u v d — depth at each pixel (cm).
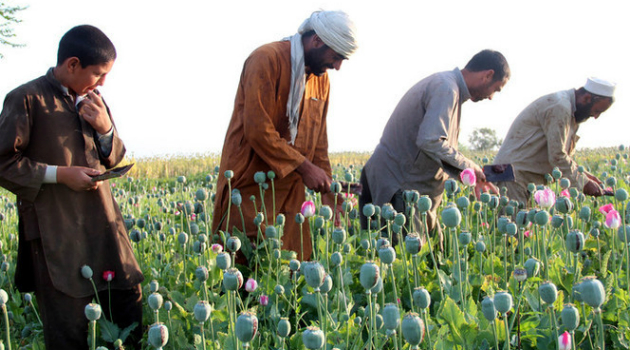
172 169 2262
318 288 236
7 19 2167
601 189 561
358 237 512
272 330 311
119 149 329
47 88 295
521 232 331
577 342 290
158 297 259
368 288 223
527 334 280
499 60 464
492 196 411
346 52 417
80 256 302
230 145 449
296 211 473
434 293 367
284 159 423
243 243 432
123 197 858
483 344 269
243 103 439
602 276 377
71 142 300
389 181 493
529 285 326
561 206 324
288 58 425
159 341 210
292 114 431
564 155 556
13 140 278
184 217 650
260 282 398
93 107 307
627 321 290
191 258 412
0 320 390
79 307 305
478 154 2506
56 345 301
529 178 589
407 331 194
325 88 474
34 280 306
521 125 589
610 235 454
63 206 297
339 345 265
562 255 423
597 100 546
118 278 320
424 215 317
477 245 371
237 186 450
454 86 461
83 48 288
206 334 314
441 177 492
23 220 297
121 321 337
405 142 484
